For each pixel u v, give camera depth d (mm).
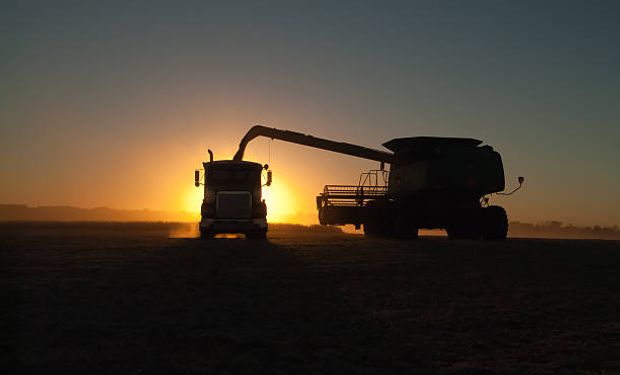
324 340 10484
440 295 14609
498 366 9164
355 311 12766
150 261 20312
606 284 16562
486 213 32250
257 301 13711
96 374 8594
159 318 11969
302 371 8852
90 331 10859
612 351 10008
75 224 49406
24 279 16000
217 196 32406
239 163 32906
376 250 24984
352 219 36406
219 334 10781
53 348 9852
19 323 11375
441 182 31516
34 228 44344
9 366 8875
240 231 32156
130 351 9711
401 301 13828
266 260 21094
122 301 13461
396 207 32688
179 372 8711
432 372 8898
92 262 19797
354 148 38281
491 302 13820
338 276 17422
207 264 19766
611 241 34281
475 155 31969
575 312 12875
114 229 47375
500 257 22625
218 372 8734
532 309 13102
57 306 12828
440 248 26047
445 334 10992
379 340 10555
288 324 11625
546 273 18547
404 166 34344
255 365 9062
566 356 9750
